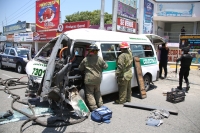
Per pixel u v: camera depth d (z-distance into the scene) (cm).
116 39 649
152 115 508
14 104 577
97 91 547
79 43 596
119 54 647
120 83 600
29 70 610
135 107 576
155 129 440
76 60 658
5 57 1334
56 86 468
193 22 2227
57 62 507
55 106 551
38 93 498
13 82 861
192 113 552
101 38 597
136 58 699
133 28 1430
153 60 809
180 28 2314
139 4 1712
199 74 1287
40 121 441
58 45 481
